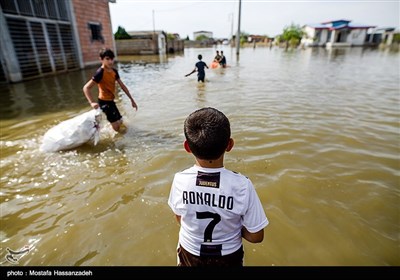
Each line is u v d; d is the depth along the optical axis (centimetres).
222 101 741
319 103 702
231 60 2150
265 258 221
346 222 260
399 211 276
